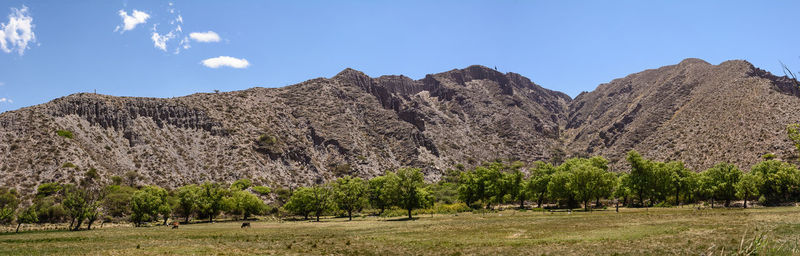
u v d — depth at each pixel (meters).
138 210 97.44
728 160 152.38
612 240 42.41
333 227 77.06
